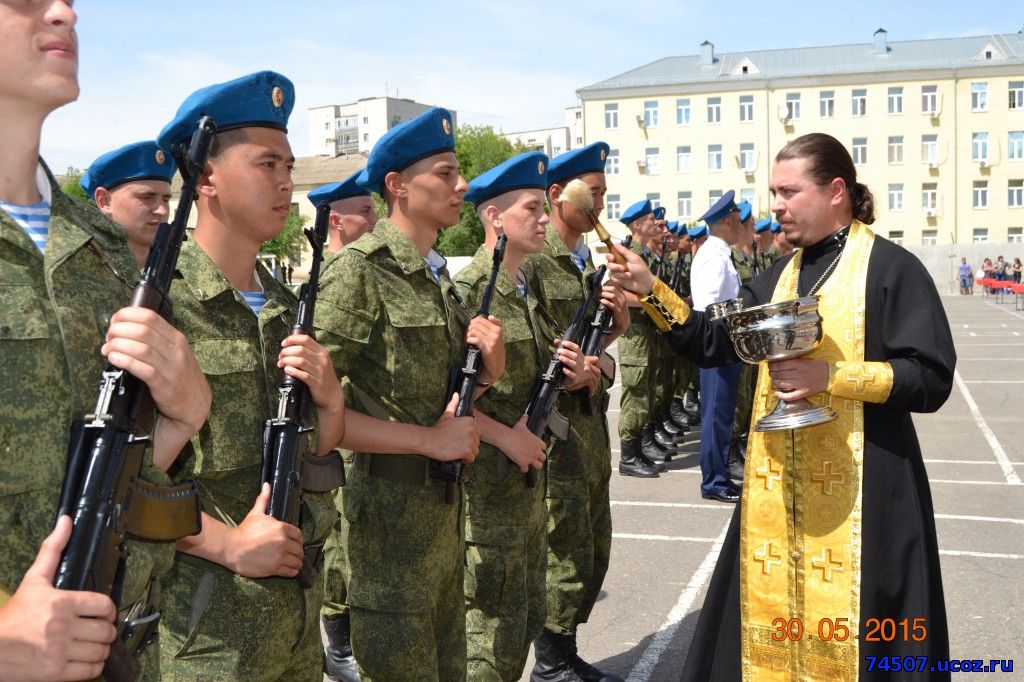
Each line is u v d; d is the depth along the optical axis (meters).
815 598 2.88
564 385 3.75
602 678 4.05
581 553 4.05
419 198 3.09
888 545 2.81
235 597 2.21
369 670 2.89
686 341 3.32
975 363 15.61
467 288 3.76
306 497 2.43
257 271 2.59
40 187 1.61
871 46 53.00
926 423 10.27
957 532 6.16
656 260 8.80
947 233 50.03
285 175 2.42
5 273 1.46
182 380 1.56
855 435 2.86
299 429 2.29
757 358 2.82
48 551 1.37
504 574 3.40
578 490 4.03
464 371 3.04
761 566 2.98
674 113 52.22
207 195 2.36
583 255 4.96
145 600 1.64
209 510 2.24
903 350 2.85
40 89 1.48
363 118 120.31
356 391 2.91
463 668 3.12
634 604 5.05
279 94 2.40
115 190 4.25
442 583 3.02
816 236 3.09
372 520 2.87
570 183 4.14
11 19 1.46
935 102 49.78
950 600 4.93
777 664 2.94
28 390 1.44
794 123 51.09
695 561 5.75
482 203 3.92
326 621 4.32
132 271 1.73
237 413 2.27
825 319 2.95
